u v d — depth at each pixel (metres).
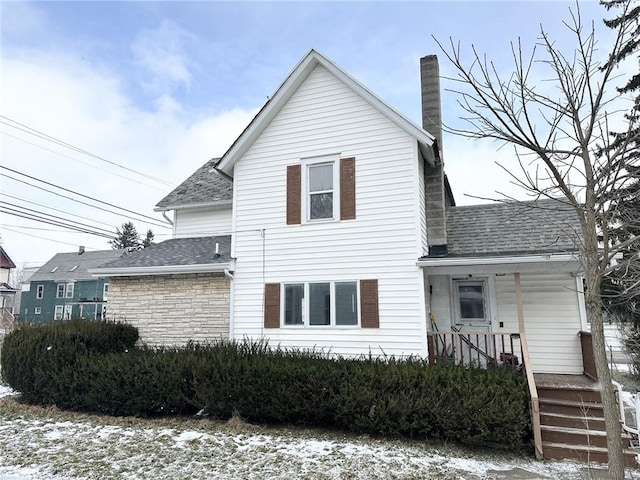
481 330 10.02
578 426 6.90
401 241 9.13
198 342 9.62
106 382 8.66
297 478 5.46
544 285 9.83
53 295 44.62
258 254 10.30
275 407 7.69
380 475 5.57
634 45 11.73
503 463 6.13
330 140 10.12
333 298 9.48
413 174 9.28
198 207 13.47
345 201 9.73
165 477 5.47
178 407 8.49
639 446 6.40
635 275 5.54
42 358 9.24
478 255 8.73
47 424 7.95
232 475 5.54
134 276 11.33
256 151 10.80
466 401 6.64
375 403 7.12
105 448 6.59
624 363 15.97
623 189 4.75
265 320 9.91
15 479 5.36
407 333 8.77
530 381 6.87
